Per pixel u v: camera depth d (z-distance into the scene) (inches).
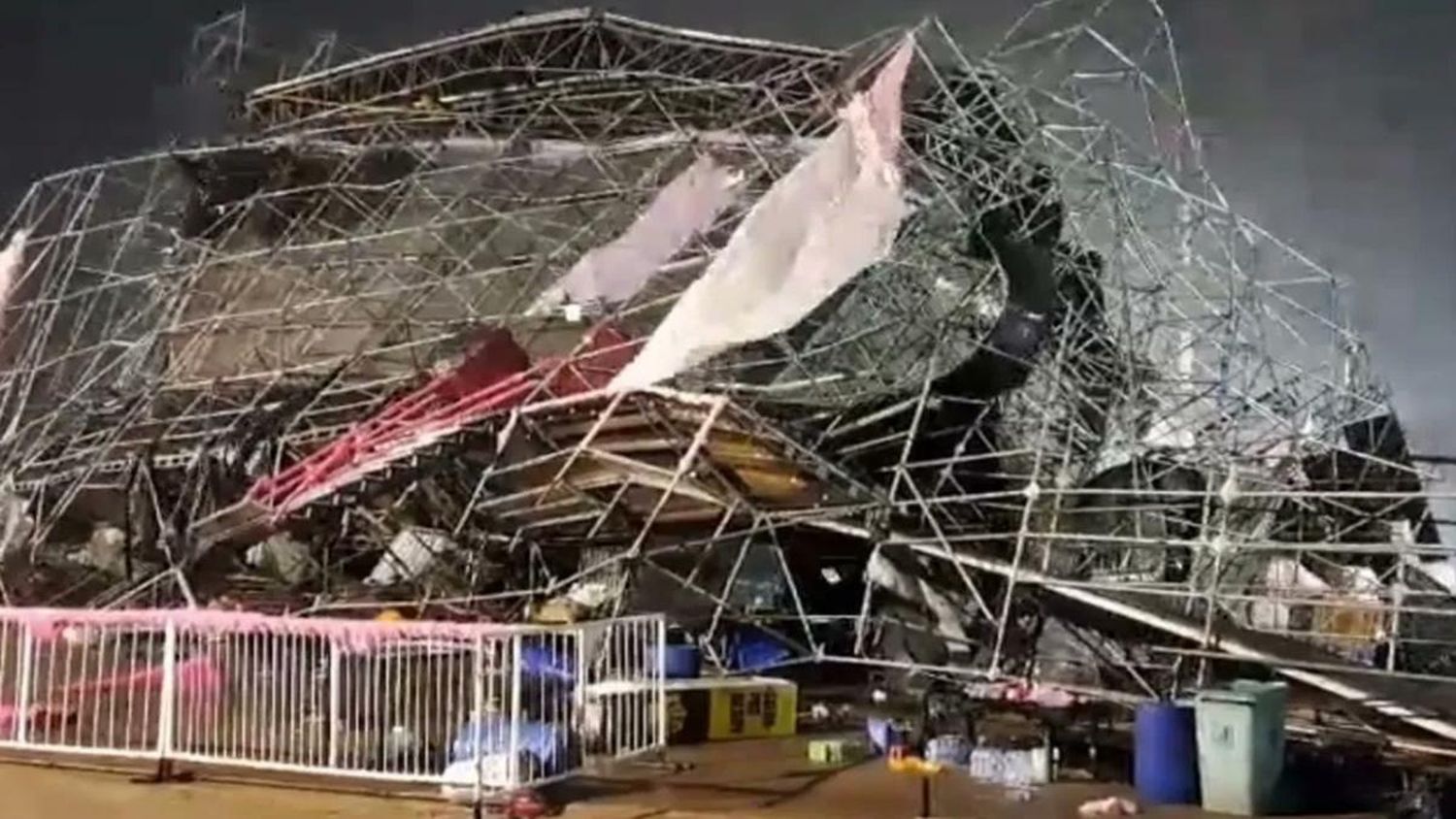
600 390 832.3
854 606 1023.6
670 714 762.2
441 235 1142.3
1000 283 1048.8
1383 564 987.9
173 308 1188.5
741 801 606.2
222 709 664.4
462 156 1152.8
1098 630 885.2
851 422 977.5
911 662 909.2
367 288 1143.0
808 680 1000.9
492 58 1251.2
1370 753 684.7
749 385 913.5
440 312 1112.8
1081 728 780.6
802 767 695.1
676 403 837.2
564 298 1041.5
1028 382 1067.9
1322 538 959.6
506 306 1093.8
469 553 1000.2
